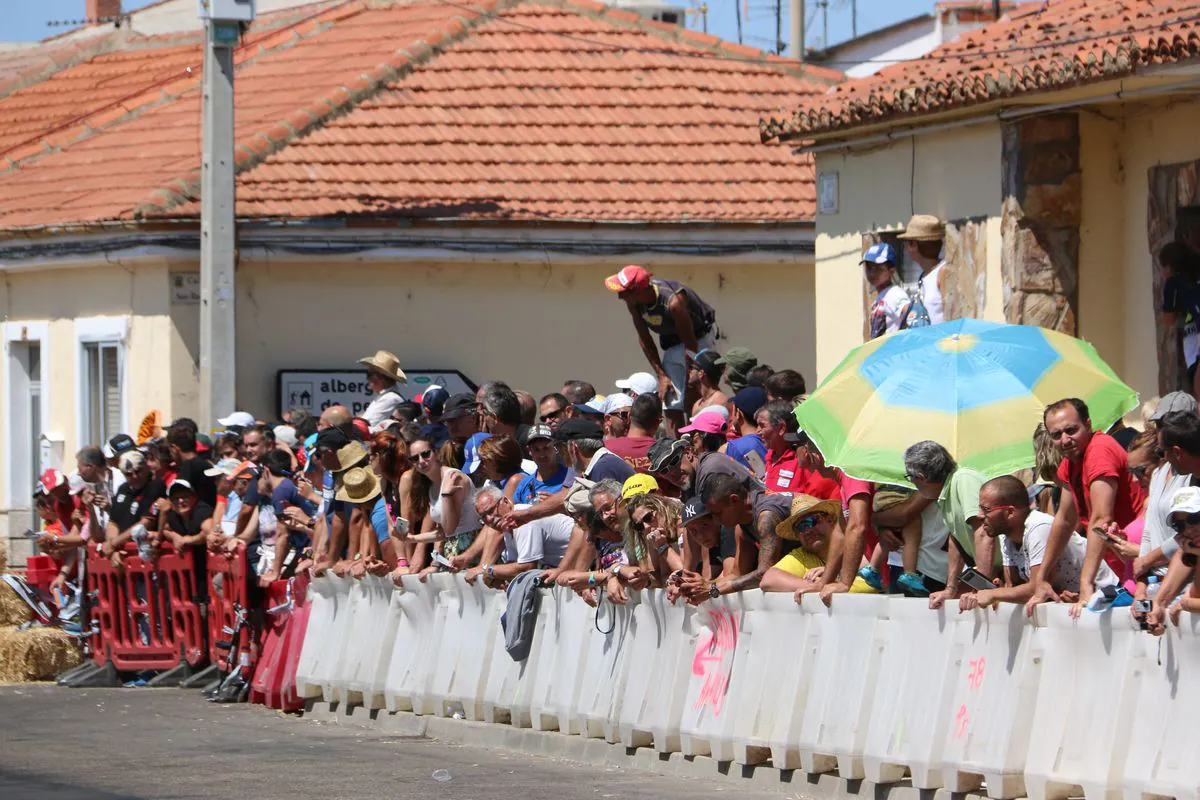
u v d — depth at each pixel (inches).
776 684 756.0
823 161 1273.4
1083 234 1040.2
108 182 1653.5
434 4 1909.4
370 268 1530.5
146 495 1221.7
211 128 1339.8
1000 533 689.6
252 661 1117.1
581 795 735.1
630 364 1585.9
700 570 842.8
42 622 1331.2
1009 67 1007.6
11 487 1743.4
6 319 1738.4
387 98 1680.6
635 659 832.3
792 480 864.9
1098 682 625.0
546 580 893.8
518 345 1561.3
